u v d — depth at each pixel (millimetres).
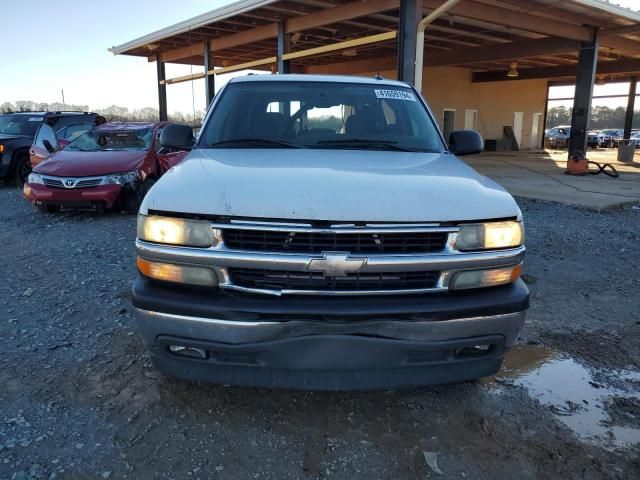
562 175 15633
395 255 2527
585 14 14711
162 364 2801
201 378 2754
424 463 2596
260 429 2830
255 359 2588
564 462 2633
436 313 2529
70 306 4551
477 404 3125
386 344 2527
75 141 9602
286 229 2496
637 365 3668
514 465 2602
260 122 3861
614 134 42875
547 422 2967
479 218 2631
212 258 2525
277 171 2867
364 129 3896
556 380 3436
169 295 2592
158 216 2637
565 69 26109
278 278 2539
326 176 2789
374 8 12812
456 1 10703
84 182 8211
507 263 2684
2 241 6988
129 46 20516
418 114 4137
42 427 2816
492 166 19266
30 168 12758
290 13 14805
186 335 2578
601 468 2596
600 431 2904
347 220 2494
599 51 21125
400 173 2941
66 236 7223
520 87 30812
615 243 7008
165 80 22125
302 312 2471
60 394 3143
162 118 22625
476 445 2746
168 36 18422
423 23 11750
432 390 3264
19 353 3658
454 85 27219
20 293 4883
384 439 2773
